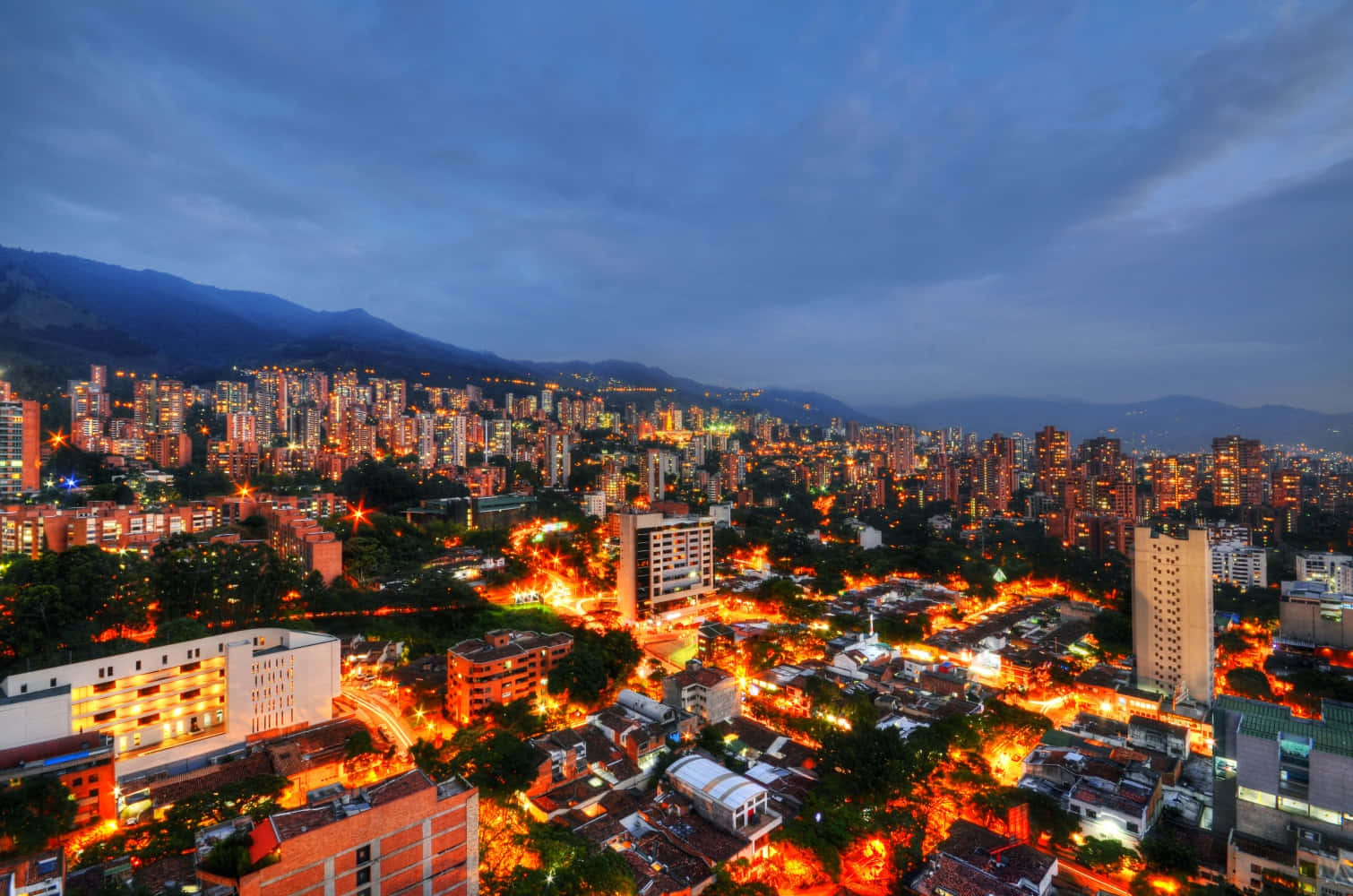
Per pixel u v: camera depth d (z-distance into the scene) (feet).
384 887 198.08
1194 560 442.91
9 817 249.14
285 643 393.50
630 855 260.21
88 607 436.76
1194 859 270.05
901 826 284.00
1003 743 386.52
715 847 273.75
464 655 403.34
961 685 450.71
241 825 250.57
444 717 410.72
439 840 210.59
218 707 368.89
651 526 634.84
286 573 536.01
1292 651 549.54
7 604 404.57
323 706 394.32
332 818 191.31
